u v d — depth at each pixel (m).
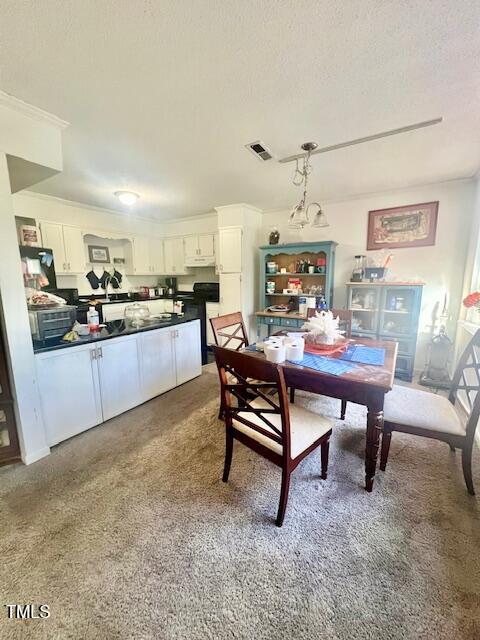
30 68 1.37
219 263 4.27
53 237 3.81
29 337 1.81
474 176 2.89
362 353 1.90
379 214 3.53
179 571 1.16
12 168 1.87
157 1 1.04
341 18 1.11
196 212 4.61
